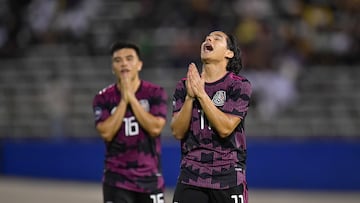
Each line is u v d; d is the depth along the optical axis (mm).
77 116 53500
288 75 51156
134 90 21750
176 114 18297
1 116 55500
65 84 54000
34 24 59594
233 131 17766
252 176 44281
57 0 59812
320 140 48750
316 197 40625
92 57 57250
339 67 52969
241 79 18031
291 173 43719
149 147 21438
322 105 50938
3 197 40000
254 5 55125
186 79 18531
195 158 17797
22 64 57969
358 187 42906
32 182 46656
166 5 57469
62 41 58812
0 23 60000
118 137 21312
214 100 17906
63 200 38812
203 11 55969
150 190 21422
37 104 55094
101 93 21906
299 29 54188
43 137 53188
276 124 50219
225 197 17625
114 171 21344
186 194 17844
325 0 55969
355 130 49875
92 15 59156
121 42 21672
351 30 54188
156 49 55750
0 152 49750
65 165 48031
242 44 52969
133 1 59625
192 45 54125
